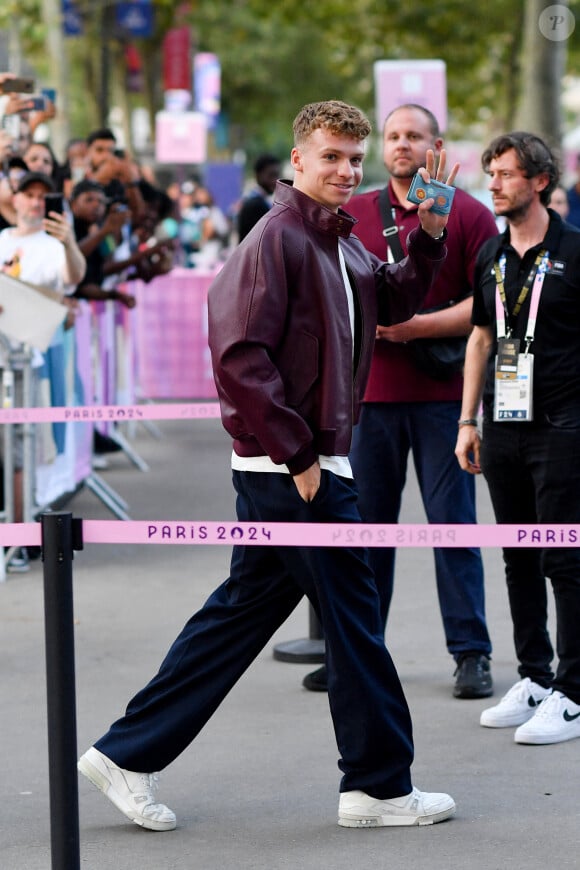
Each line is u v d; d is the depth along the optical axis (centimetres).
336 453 548
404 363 759
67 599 477
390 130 754
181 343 1956
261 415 531
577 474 672
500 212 677
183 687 565
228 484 1435
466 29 4391
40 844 562
